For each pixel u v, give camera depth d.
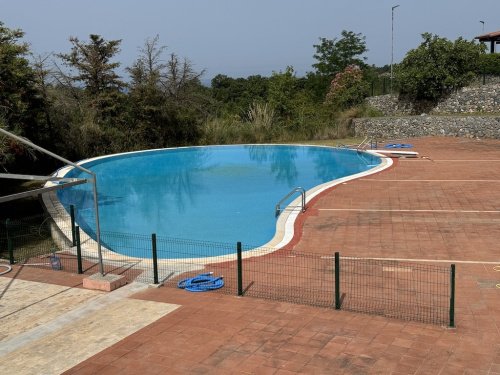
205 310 8.13
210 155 30.94
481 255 10.59
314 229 13.09
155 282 9.41
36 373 6.36
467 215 13.81
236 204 18.14
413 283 9.09
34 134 24.88
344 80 38.03
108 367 6.40
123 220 16.33
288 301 8.43
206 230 15.02
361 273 9.73
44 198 16.48
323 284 9.18
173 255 12.61
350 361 6.30
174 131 33.94
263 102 40.97
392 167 21.72
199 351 6.71
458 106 32.47
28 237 13.95
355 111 35.38
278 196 19.33
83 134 29.12
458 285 8.92
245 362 6.36
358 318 7.62
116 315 8.08
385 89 39.38
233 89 59.81
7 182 22.30
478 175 19.20
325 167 26.14
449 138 29.83
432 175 19.59
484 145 26.95
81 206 18.12
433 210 14.49
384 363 6.23
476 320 7.46
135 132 32.16
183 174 24.86
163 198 19.44
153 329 7.48
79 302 8.77
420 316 7.65
